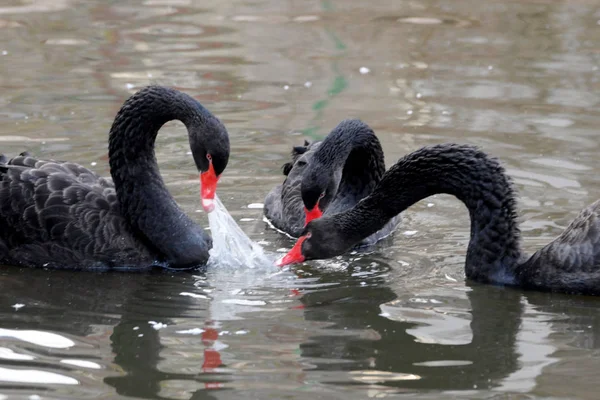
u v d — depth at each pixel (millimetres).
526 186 13828
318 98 18000
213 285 11250
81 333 9609
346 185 14086
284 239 13047
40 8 23953
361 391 8273
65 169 12438
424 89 18297
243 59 20281
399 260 12102
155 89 11977
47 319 10016
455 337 9570
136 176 11922
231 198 14297
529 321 10016
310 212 12531
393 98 17859
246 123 16734
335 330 9750
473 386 8398
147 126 11953
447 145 11508
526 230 12453
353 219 11789
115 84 18422
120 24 22766
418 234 13031
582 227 10828
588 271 10594
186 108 11898
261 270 11859
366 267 11883
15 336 9508
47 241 11789
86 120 16438
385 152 15086
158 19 23297
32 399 8062
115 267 11859
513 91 18000
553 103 17312
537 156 14883
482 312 10273
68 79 18688
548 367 8820
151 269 11922
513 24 22516
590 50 20344
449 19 23125
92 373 8633
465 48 20781
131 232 12031
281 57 20422
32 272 11703
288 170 14609
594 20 22609
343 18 23391
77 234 11750
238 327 9820
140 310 10328
